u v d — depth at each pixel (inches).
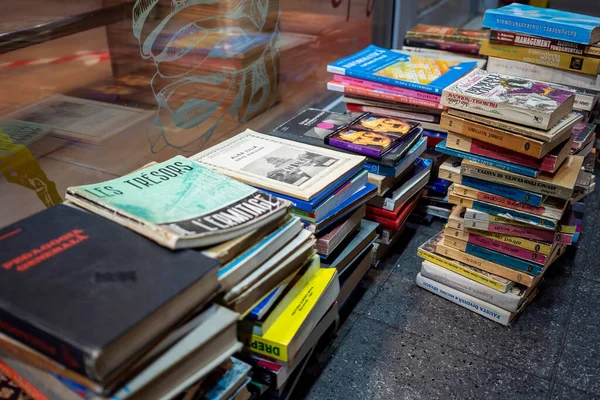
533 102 38.9
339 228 41.3
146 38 43.8
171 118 48.6
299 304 34.7
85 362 20.7
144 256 26.1
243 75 56.9
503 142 39.6
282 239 32.5
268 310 32.7
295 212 38.5
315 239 36.3
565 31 52.4
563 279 50.8
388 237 51.1
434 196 58.4
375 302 47.6
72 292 23.4
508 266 44.6
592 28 51.2
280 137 49.3
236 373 29.7
